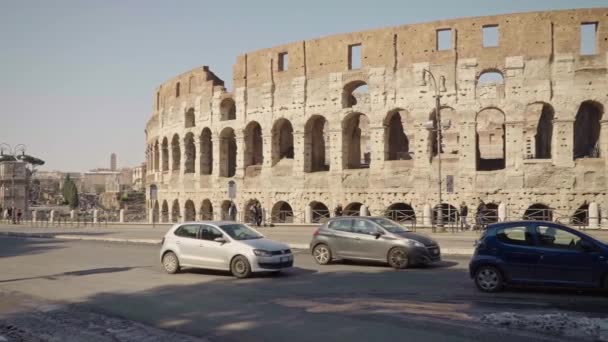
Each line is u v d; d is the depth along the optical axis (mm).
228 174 72375
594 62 50562
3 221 82875
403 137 65875
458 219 49906
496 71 53688
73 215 78812
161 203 81312
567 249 17969
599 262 17422
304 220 60750
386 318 14984
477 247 19391
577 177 50438
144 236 47094
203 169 73625
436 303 17109
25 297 19578
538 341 12445
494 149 70375
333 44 60250
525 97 51844
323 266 26609
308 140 62156
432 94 54750
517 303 16969
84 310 16938
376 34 57719
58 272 26016
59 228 64938
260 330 13883
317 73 61125
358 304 17047
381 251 25656
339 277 22953
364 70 58062
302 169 61531
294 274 24047
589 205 48062
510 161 52125
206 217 72188
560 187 50688
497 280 18766
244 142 67062
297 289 20156
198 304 17469
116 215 89625
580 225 45281
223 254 23500
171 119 80062
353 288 20156
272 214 63625
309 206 57812
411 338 12828
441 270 24578
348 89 60750
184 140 76500
